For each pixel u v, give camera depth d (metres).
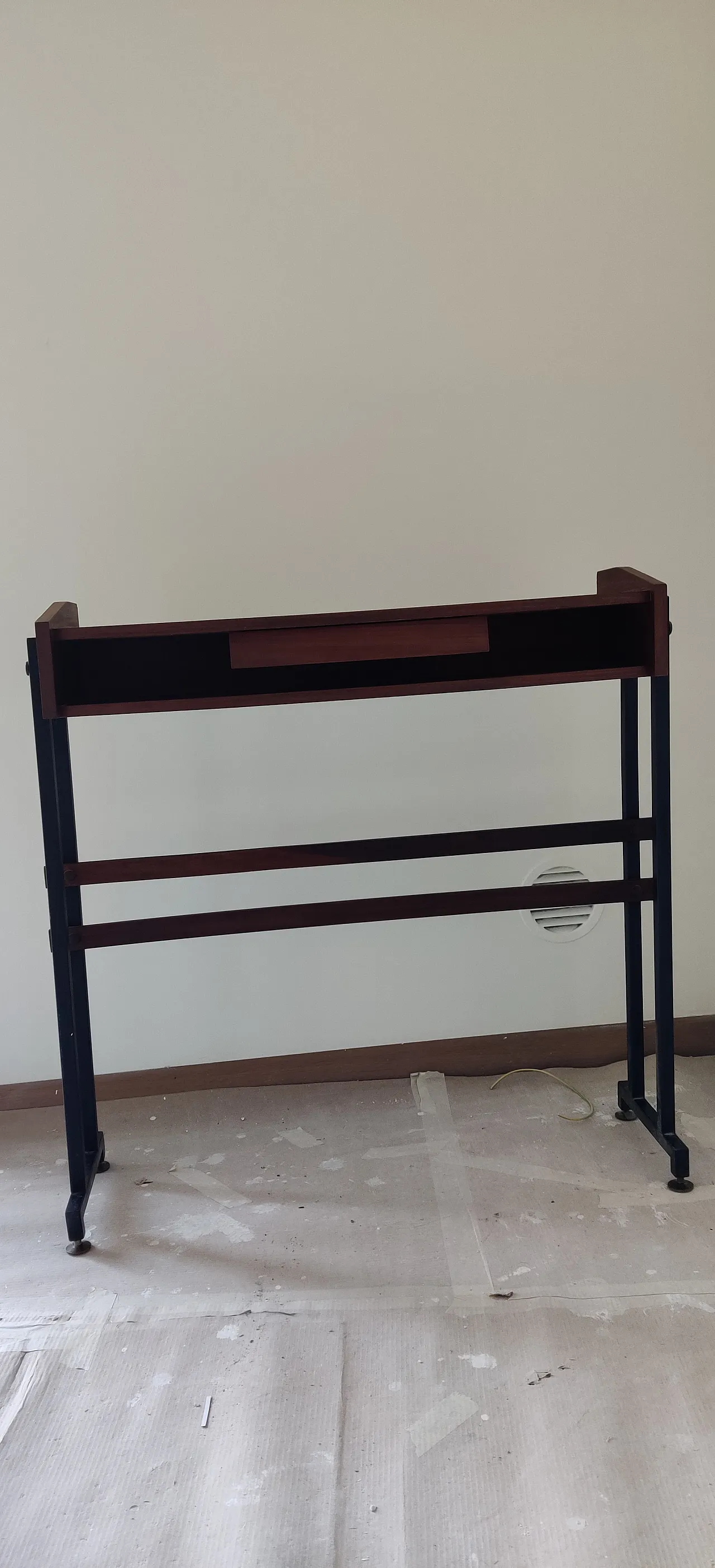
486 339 2.34
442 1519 1.24
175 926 1.95
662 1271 1.71
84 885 2.15
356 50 2.23
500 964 2.52
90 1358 1.57
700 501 2.43
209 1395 1.48
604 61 2.27
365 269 2.29
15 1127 2.38
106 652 1.97
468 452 2.36
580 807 2.49
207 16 2.19
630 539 2.42
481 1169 2.07
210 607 2.35
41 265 2.23
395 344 2.32
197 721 2.37
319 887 2.45
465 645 1.85
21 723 2.34
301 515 2.34
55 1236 1.92
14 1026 2.44
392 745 2.42
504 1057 2.53
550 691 2.43
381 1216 1.92
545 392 2.36
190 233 2.25
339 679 2.04
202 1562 1.20
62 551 2.31
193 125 2.22
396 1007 2.51
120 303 2.25
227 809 2.41
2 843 2.37
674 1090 2.08
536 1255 1.77
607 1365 1.49
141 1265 1.81
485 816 2.47
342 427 2.33
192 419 2.30
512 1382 1.47
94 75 2.19
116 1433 1.41
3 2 2.15
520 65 2.26
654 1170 2.04
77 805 2.37
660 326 2.37
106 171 2.22
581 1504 1.25
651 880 2.01
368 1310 1.65
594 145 2.30
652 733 1.95
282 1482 1.31
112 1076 2.48
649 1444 1.34
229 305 2.28
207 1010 2.47
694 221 2.34
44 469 2.28
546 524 2.40
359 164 2.26
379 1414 1.42
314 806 2.43
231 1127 2.31
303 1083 2.51
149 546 2.32
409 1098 2.41
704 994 2.60
